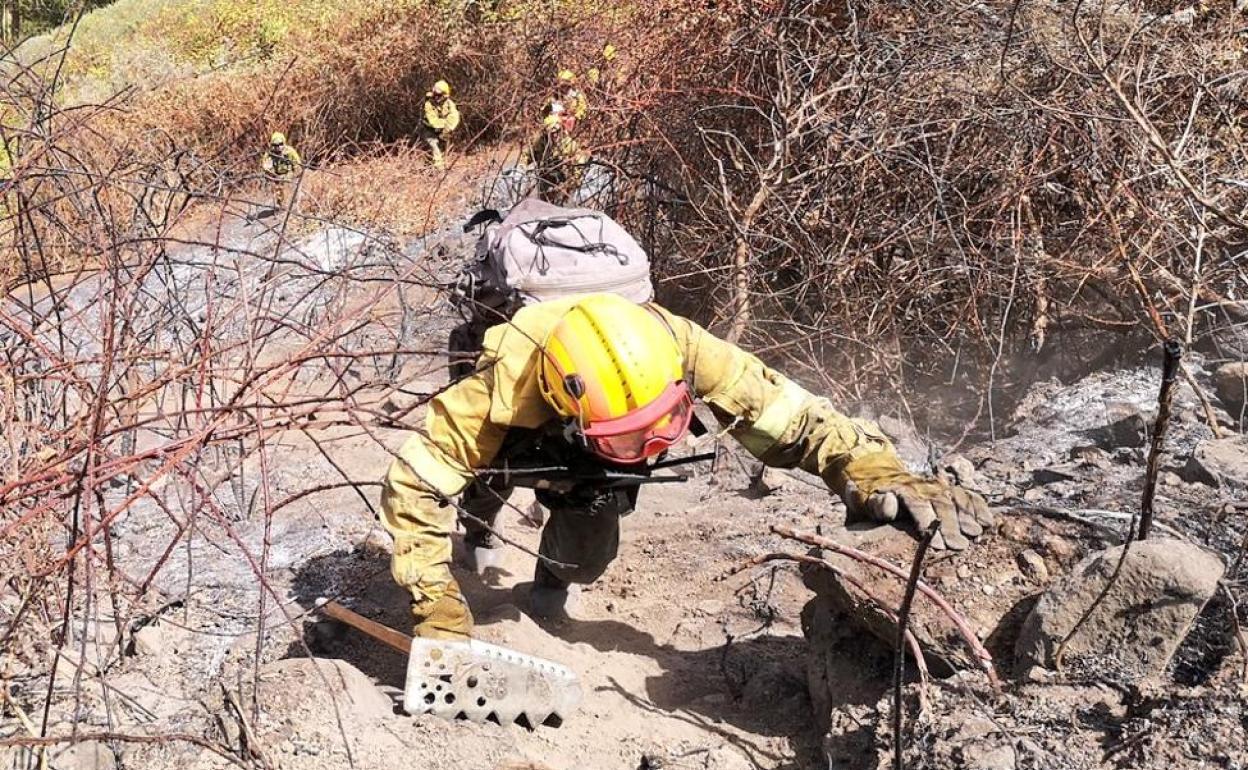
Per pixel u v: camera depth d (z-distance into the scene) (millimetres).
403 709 3486
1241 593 3324
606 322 3299
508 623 4098
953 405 6770
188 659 3971
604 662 4051
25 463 3137
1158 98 6188
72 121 3754
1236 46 6211
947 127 6219
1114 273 5863
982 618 3361
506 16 14172
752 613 4422
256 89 13891
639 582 4762
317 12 17047
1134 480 4410
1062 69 5957
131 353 3482
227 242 7457
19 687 3529
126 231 3809
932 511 3500
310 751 3193
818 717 3600
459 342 4195
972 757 2875
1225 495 4098
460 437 3387
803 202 6758
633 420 3227
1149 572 3062
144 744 3277
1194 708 2871
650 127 7562
